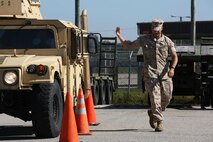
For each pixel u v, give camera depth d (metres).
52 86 13.15
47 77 12.95
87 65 17.09
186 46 27.00
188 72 26.14
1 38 14.90
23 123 17.48
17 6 15.03
